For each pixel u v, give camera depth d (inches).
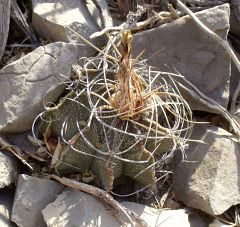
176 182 10.9
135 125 9.4
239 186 10.8
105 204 9.7
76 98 9.7
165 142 9.8
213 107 11.2
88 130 9.4
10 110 10.1
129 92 9.1
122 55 8.8
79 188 9.8
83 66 10.6
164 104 9.9
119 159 9.3
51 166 10.0
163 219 10.1
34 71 10.3
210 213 10.4
